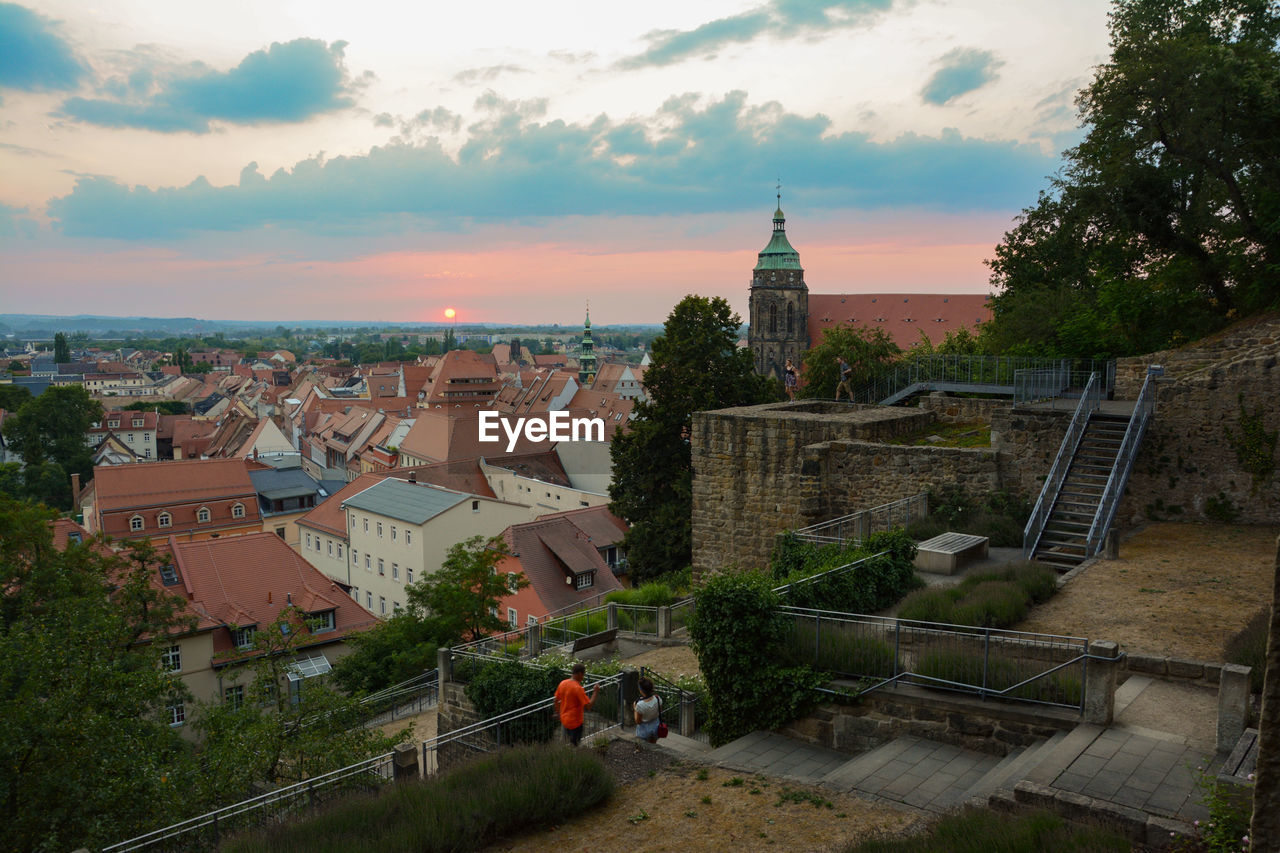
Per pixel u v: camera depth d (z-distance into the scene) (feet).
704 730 48.91
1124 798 28.02
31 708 52.44
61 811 50.98
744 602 43.60
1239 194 90.74
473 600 116.67
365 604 222.89
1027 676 37.42
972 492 71.56
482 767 37.81
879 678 40.55
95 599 77.05
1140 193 97.30
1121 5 110.01
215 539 157.17
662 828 32.81
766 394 150.51
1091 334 108.88
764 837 31.09
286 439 394.93
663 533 134.10
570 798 34.55
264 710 91.15
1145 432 69.15
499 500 210.38
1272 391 64.49
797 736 42.57
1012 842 23.79
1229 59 83.56
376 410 451.12
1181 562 57.31
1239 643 38.52
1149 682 38.42
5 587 108.78
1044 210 144.46
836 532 67.10
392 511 209.97
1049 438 69.67
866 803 33.12
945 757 36.96
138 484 264.31
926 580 57.77
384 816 34.09
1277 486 64.90
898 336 378.12
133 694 61.00
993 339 136.15
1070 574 55.52
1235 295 95.81
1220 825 23.70
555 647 75.41
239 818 42.52
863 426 77.36
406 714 93.30
